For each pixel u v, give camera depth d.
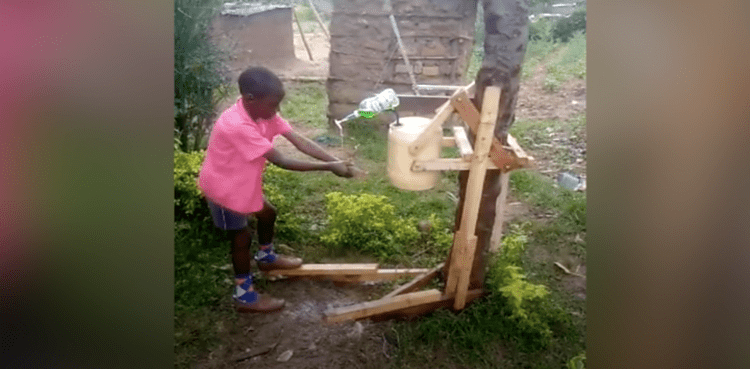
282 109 3.79
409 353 3.28
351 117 3.53
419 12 3.81
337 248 3.63
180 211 3.82
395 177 3.33
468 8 3.79
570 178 3.87
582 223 3.82
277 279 3.58
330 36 3.85
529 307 3.44
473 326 3.37
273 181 3.72
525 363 3.28
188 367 3.28
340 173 3.37
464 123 3.48
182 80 3.89
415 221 3.68
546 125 3.94
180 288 3.60
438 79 3.85
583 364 3.29
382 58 3.82
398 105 3.50
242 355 3.27
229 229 3.34
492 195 3.36
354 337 3.35
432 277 3.54
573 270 3.68
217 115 3.94
